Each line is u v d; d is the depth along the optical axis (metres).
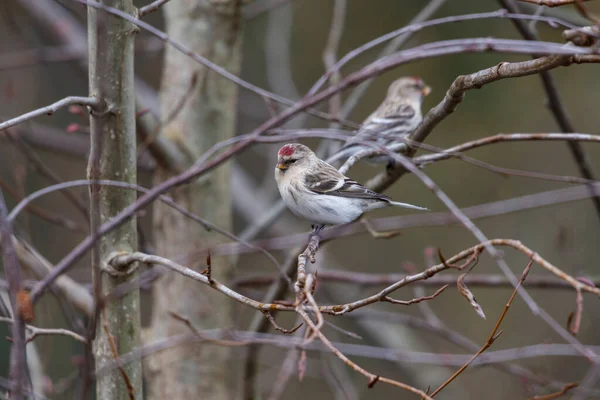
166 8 11.25
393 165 9.30
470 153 16.97
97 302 6.65
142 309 17.38
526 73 6.62
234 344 8.62
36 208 10.88
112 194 7.24
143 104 9.67
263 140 7.80
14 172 11.30
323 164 10.12
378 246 18.33
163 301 11.12
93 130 7.10
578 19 10.64
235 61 11.27
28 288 9.20
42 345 12.33
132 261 7.03
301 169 9.95
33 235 16.89
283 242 10.25
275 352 14.38
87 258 15.19
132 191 7.34
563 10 11.52
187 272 6.25
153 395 11.09
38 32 16.58
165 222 11.16
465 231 17.53
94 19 6.96
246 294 12.05
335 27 12.00
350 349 10.23
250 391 10.85
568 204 16.77
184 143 10.80
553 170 16.73
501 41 6.25
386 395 17.09
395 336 16.12
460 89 7.37
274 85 14.90
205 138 10.99
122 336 7.30
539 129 16.53
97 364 7.36
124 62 7.07
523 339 16.39
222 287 5.96
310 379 17.95
